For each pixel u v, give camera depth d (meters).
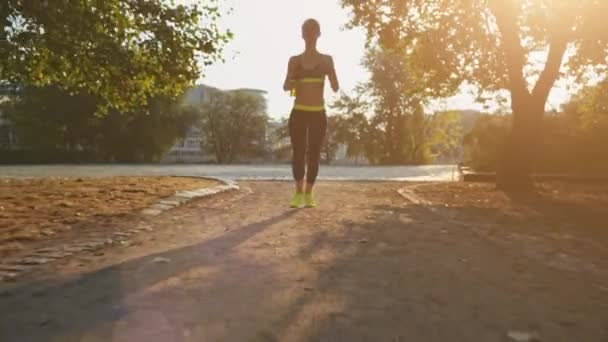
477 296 2.80
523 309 2.58
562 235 4.99
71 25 9.34
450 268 3.46
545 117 17.12
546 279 3.21
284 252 3.87
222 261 3.55
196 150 79.94
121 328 2.24
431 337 2.17
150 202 6.78
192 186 9.41
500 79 13.80
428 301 2.69
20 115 42.53
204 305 2.57
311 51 6.11
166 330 2.22
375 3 13.11
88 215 5.64
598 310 2.58
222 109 67.56
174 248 4.02
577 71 14.48
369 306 2.59
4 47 10.27
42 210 5.89
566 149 16.58
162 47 11.39
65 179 11.38
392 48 14.19
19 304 2.58
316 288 2.90
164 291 2.81
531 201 8.32
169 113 46.94
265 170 24.38
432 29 13.35
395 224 5.41
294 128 6.33
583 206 7.66
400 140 53.12
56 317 2.38
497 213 6.68
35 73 11.80
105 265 3.44
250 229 4.94
